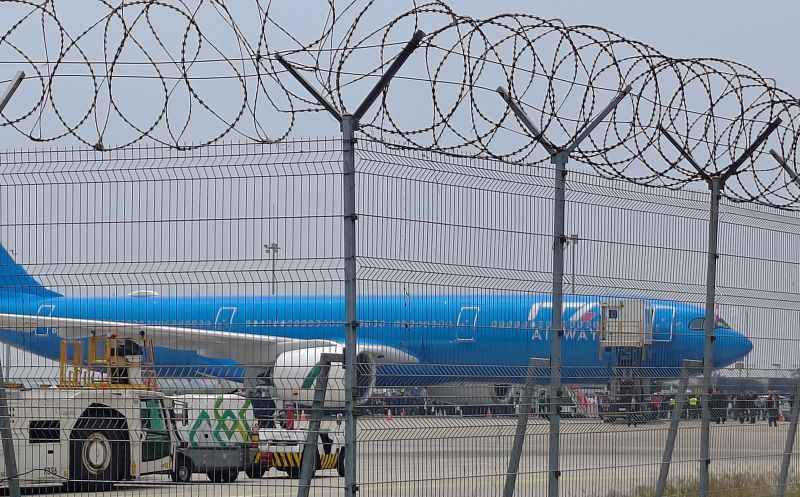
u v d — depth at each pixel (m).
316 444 21.59
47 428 23.25
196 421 22.73
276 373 22.25
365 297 21.94
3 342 23.94
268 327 21.97
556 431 25.00
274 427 22.16
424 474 22.44
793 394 31.44
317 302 21.81
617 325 28.33
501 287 24.06
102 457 23.61
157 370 23.02
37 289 23.56
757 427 30.36
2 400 23.62
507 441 24.02
